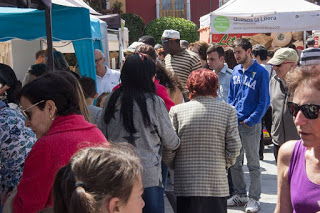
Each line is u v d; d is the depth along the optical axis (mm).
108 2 25703
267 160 7535
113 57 11422
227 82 5762
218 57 5711
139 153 3096
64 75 2453
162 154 3627
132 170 1285
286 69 4355
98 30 7176
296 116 1913
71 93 2373
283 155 2078
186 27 22703
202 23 11656
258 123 5035
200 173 3543
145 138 3139
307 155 1986
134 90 3178
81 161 1286
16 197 2217
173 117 3670
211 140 3553
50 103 2311
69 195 1247
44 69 4871
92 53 5543
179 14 27609
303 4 9023
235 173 5211
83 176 1247
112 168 1256
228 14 8969
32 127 2354
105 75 6500
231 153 3615
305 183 1951
